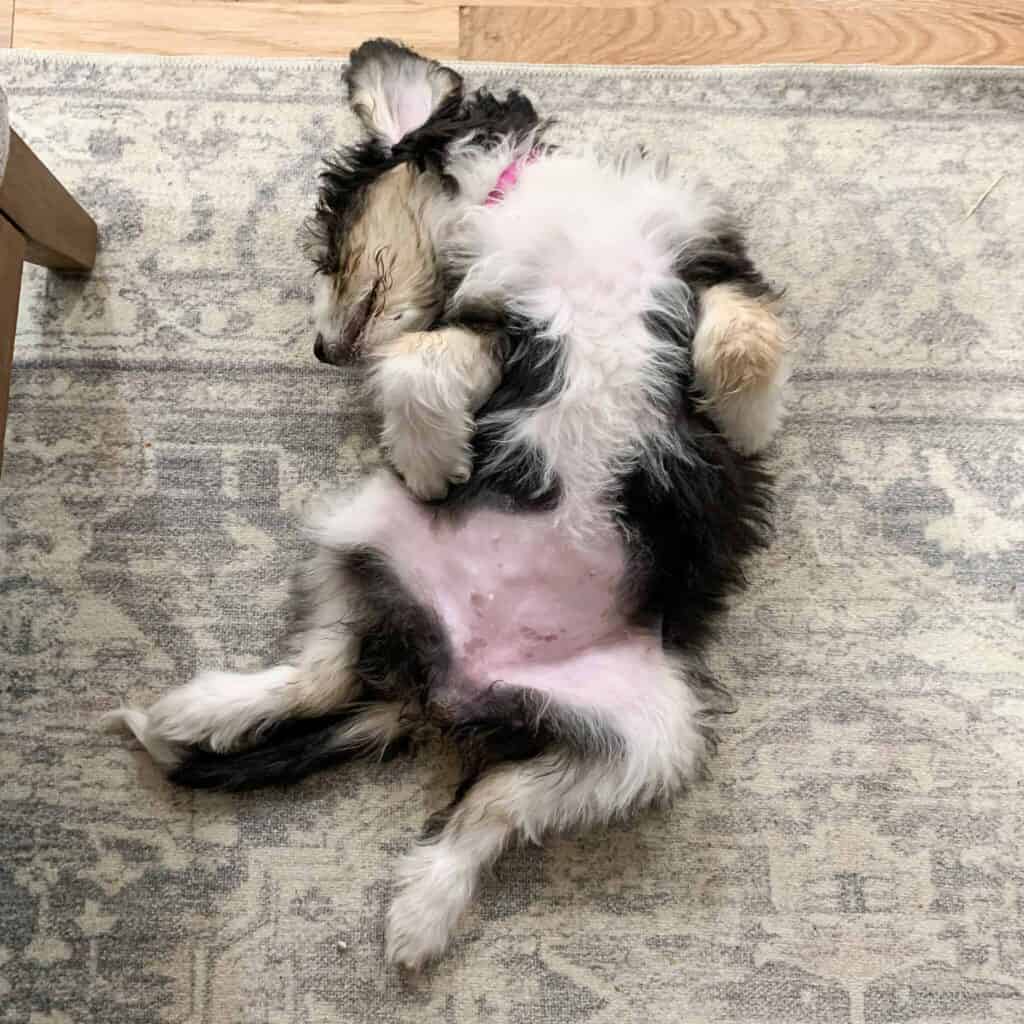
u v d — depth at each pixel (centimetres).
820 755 91
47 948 87
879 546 94
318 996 87
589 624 87
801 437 95
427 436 82
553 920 88
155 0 100
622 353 82
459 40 101
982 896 90
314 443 94
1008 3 103
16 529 92
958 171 100
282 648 91
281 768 88
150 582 92
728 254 86
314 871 88
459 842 86
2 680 90
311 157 98
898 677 93
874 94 100
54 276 95
